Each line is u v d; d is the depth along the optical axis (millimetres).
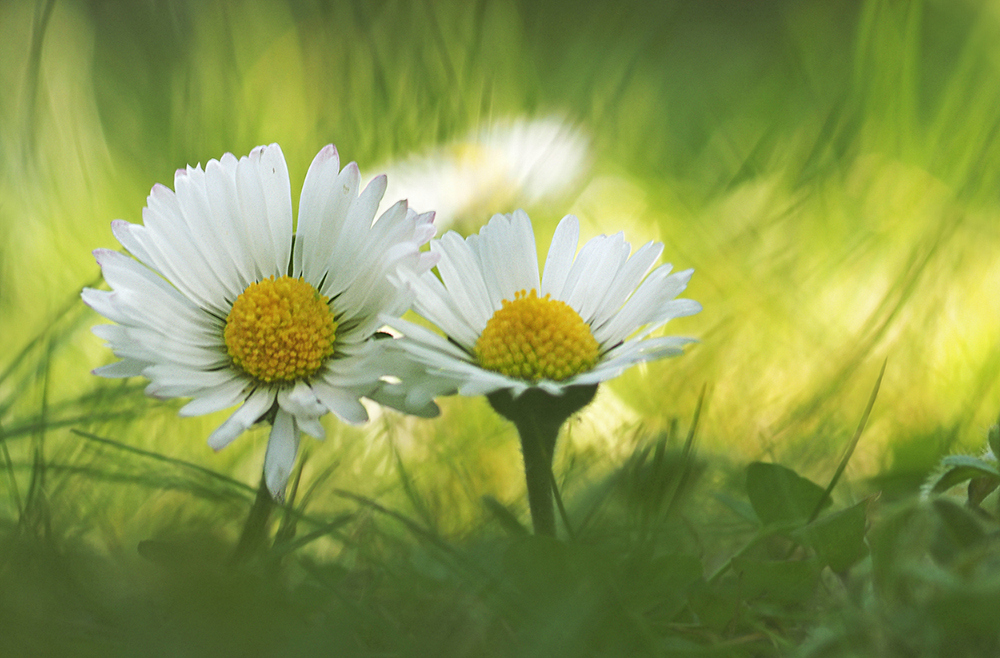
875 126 350
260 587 216
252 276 230
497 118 368
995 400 262
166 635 212
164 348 225
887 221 312
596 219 347
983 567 213
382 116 359
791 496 227
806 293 285
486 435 258
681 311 225
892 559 215
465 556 223
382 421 257
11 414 253
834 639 213
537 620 214
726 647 215
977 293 279
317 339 227
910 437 256
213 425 258
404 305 225
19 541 219
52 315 270
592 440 258
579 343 225
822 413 257
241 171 230
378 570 225
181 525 233
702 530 234
